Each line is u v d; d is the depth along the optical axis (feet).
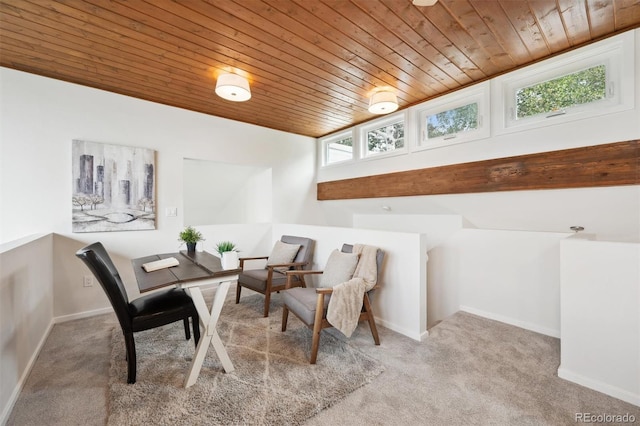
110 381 5.88
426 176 10.50
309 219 15.78
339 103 10.96
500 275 9.59
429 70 8.39
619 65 6.73
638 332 5.16
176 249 11.19
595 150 6.92
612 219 7.66
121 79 8.93
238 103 10.97
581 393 5.54
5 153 8.16
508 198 8.96
